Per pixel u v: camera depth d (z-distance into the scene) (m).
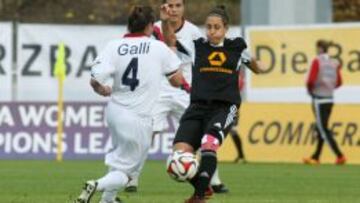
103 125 61.16
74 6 89.31
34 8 89.38
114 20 88.88
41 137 60.88
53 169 50.69
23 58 64.25
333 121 60.25
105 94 28.05
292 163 59.00
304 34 64.56
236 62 30.16
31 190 38.03
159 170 50.47
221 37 30.17
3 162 56.84
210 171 28.47
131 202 32.69
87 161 58.38
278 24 65.75
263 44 65.06
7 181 42.59
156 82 28.08
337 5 94.88
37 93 64.50
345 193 38.06
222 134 29.08
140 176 46.09
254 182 43.38
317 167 54.94
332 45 64.25
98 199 32.94
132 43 28.14
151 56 28.00
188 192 37.41
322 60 57.41
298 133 60.31
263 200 34.16
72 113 60.94
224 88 29.88
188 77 36.97
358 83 63.91
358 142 59.75
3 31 63.91
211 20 30.19
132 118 27.80
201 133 29.72
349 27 63.91
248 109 61.00
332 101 57.62
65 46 64.50
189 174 27.67
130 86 27.89
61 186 40.00
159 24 36.00
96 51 64.75
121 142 28.00
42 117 60.97
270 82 64.88
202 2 94.50
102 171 49.34
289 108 60.56
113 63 28.03
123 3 89.38
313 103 57.84
